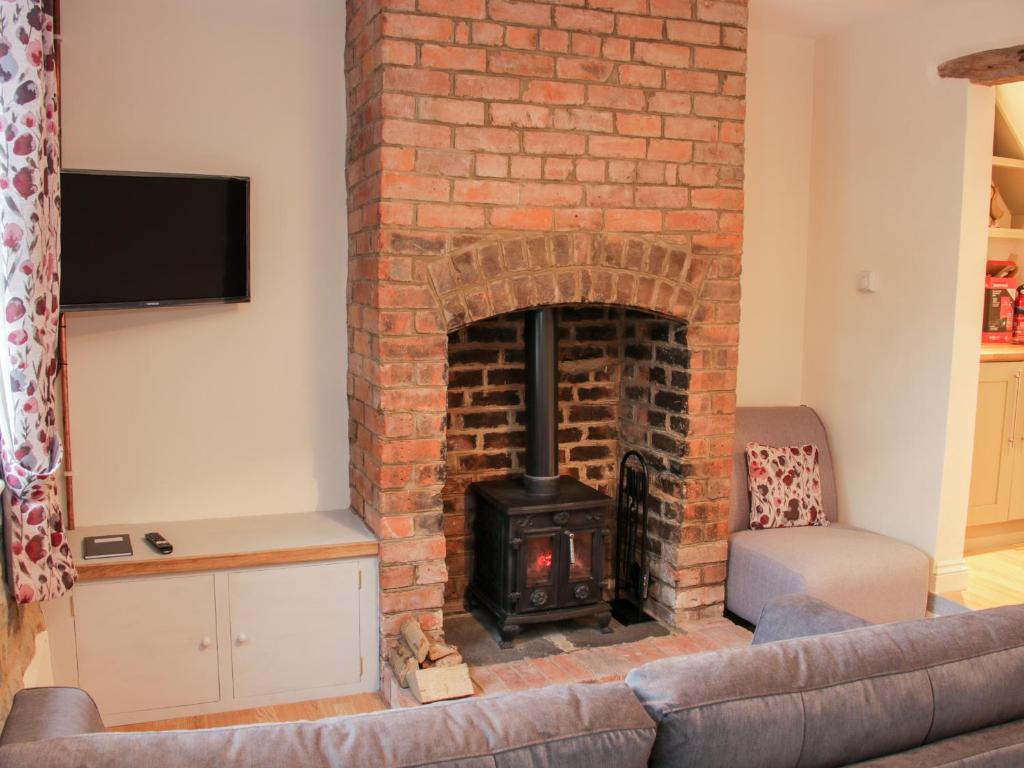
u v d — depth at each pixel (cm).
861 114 387
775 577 335
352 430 340
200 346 326
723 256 336
